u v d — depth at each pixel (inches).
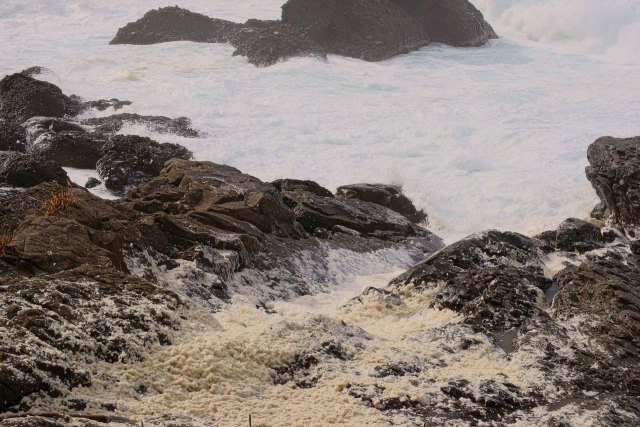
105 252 464.8
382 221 691.4
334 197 741.3
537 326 448.1
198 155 893.8
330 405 345.7
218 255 530.3
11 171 746.2
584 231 639.8
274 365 373.4
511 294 486.3
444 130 942.4
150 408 319.9
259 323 424.5
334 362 386.6
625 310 456.1
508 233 604.4
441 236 748.0
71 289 387.5
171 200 629.0
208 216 582.9
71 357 338.6
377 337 440.5
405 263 638.5
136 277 423.8
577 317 458.0
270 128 976.9
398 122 982.4
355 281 586.9
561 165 842.2
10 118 1036.5
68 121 986.7
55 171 762.8
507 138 913.5
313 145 922.7
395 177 824.3
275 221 615.8
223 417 323.6
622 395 382.0
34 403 302.2
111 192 832.9
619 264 519.2
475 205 780.6
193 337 378.0
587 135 909.8
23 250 446.6
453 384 374.6
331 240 639.8
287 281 557.3
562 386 387.9
